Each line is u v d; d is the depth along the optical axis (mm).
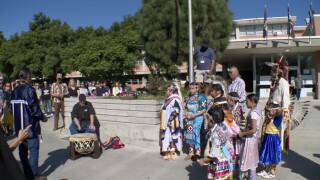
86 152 7461
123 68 31094
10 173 1691
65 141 9570
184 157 7441
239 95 6621
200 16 13094
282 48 20578
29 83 6074
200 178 5949
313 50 21844
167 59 13609
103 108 9406
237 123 5949
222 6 13781
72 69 37375
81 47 37062
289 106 6164
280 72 6168
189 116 7047
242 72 40406
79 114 8242
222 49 14203
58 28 43750
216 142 4617
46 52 39938
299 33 36844
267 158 5703
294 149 7863
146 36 14203
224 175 4609
